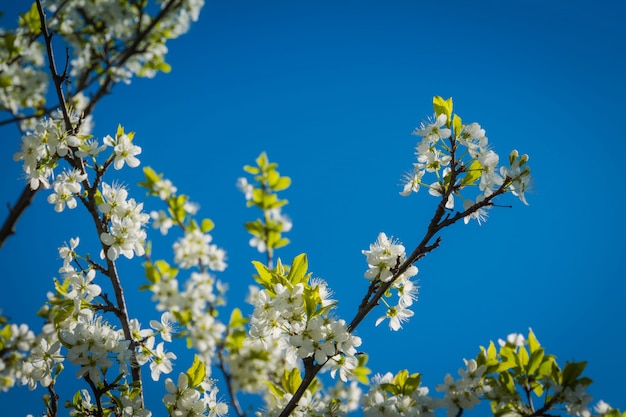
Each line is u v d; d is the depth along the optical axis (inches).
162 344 188.9
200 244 166.4
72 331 185.2
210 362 161.2
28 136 190.7
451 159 177.8
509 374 162.4
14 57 343.9
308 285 183.9
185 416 179.2
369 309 176.2
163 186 176.2
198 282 156.0
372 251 180.1
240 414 159.6
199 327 153.3
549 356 159.0
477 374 163.6
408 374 179.6
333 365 177.6
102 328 183.3
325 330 171.2
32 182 190.2
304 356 168.9
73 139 188.9
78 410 195.9
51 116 203.9
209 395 191.0
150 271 152.7
